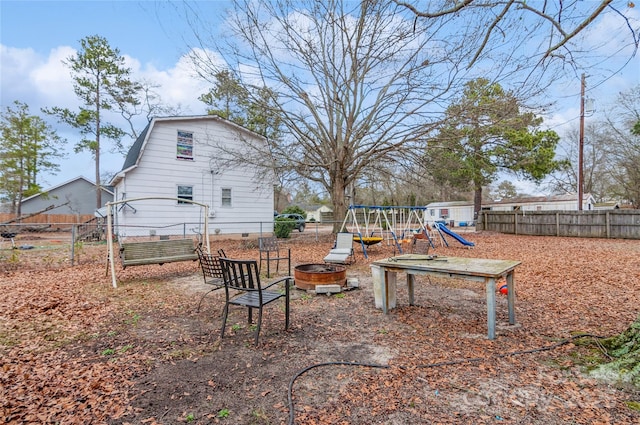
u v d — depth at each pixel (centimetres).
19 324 418
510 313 407
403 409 231
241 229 1544
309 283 581
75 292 584
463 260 445
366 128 1259
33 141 2388
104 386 265
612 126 1933
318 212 4481
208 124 1458
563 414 221
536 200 2722
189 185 1413
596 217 1514
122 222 1266
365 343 351
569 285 599
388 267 438
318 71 1223
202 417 225
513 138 1499
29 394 253
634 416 216
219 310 478
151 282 677
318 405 237
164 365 303
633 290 551
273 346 345
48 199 2677
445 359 308
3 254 927
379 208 1178
